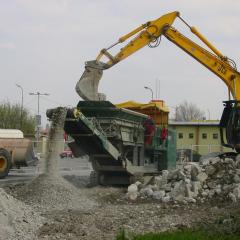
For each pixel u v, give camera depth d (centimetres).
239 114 2300
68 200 1551
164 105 2425
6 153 2452
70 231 1123
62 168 3359
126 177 2067
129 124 2050
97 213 1388
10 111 6750
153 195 1680
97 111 1961
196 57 2447
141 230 1154
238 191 1599
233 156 2252
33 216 1214
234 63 2477
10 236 1041
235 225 1098
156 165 2300
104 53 2239
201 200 1614
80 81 2161
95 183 2084
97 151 1970
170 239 953
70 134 1903
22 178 2444
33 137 4088
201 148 5106
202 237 988
